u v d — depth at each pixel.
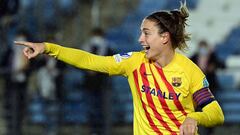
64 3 48.97
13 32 44.78
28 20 46.22
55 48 14.49
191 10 52.47
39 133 38.94
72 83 40.41
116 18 50.69
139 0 51.66
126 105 41.25
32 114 39.09
